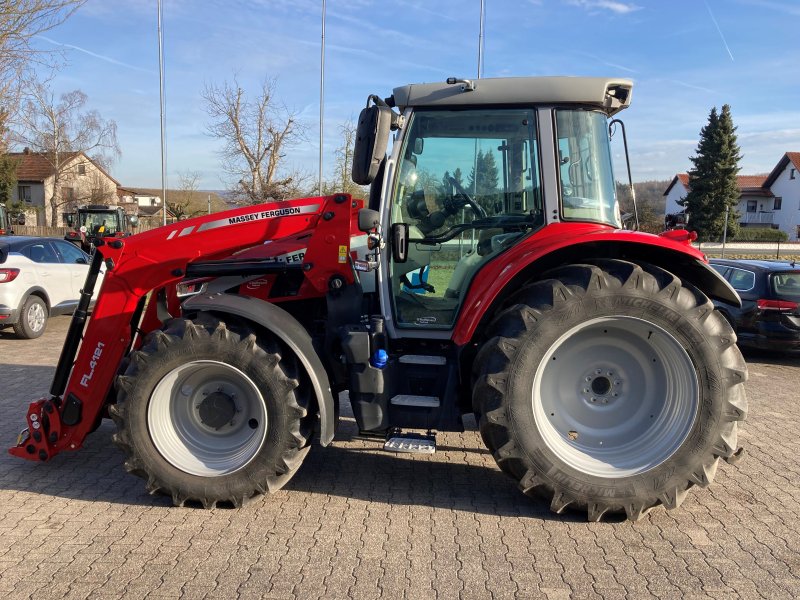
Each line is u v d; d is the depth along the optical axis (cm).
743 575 295
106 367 383
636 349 353
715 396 335
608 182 379
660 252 360
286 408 348
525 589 282
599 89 360
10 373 679
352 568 297
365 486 392
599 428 360
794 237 5541
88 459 432
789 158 5594
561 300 333
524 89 363
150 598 272
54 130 4681
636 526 342
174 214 3888
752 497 383
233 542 320
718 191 4478
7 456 434
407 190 384
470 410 383
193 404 369
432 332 383
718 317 340
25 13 1172
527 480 341
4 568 294
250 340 347
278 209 384
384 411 366
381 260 380
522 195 377
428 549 315
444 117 376
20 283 877
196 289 429
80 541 320
